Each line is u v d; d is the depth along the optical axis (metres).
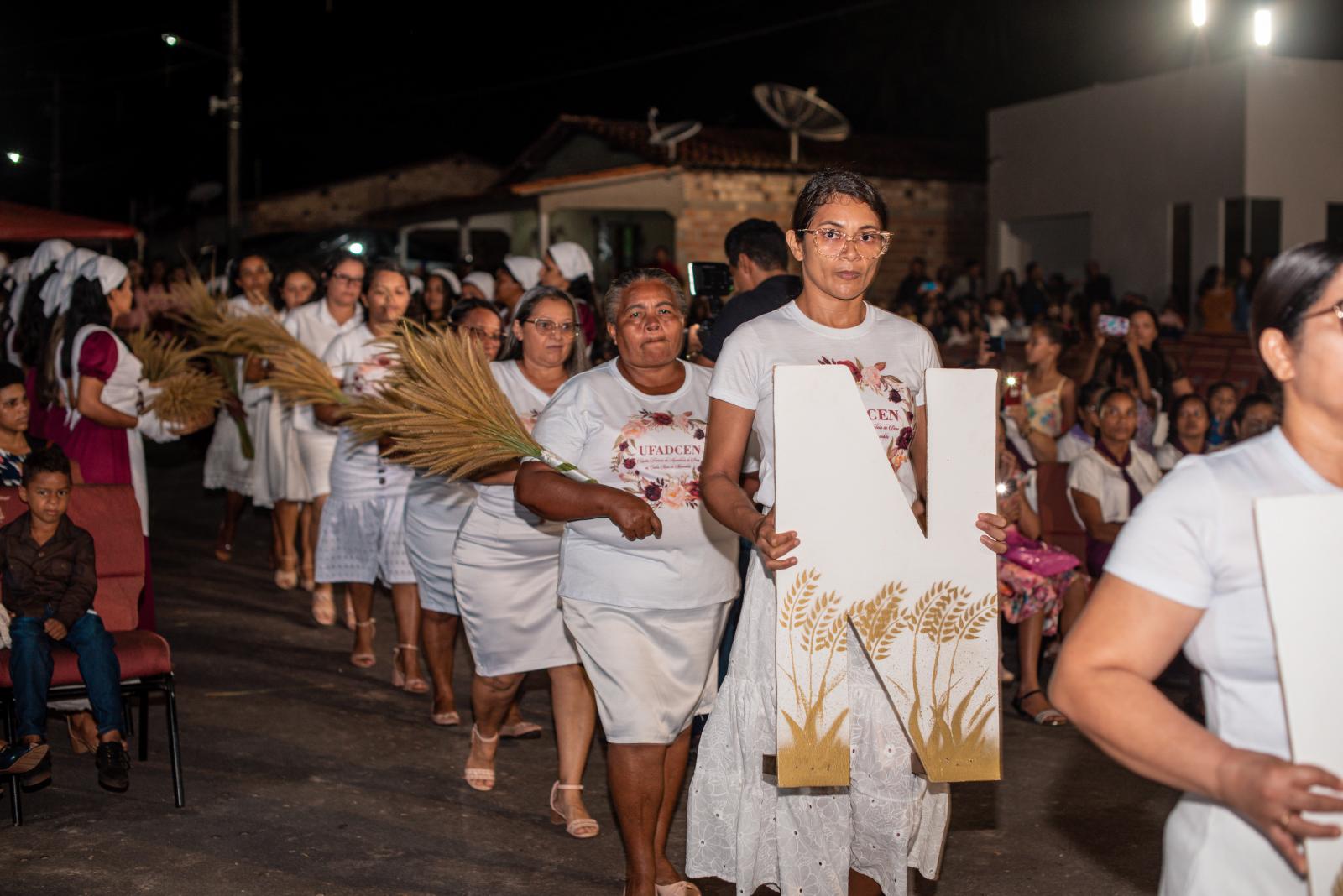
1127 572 2.04
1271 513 1.89
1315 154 18.06
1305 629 1.89
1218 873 2.04
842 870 3.56
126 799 5.04
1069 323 16.70
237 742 5.76
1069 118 20.75
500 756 5.70
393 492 6.67
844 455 3.07
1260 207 18.05
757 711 3.51
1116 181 19.92
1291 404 2.03
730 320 5.10
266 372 7.77
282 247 26.48
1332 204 18.31
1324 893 1.83
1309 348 1.97
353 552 6.84
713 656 4.07
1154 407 8.19
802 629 3.09
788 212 21.34
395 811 4.99
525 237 26.84
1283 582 1.89
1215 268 16.83
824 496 3.07
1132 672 2.02
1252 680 2.01
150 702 6.31
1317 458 2.01
